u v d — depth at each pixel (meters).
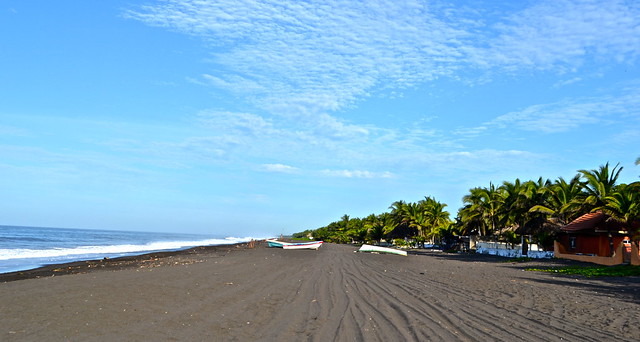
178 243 103.62
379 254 51.09
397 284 18.20
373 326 9.55
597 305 13.79
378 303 12.77
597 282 21.59
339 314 10.94
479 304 13.08
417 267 30.67
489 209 62.62
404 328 9.38
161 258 39.09
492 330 9.37
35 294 13.70
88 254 47.81
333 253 50.00
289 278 19.55
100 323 9.49
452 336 8.70
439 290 16.48
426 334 8.83
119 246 72.69
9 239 82.62
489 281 21.11
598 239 38.88
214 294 14.11
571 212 45.97
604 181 41.84
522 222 49.00
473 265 35.84
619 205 35.03
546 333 9.24
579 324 10.41
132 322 9.63
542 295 15.95
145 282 16.97
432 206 87.69
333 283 17.81
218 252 52.88
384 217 113.25
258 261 31.97
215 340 8.26
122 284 16.28
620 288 19.08
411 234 92.44
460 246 69.88
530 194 48.50
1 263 34.38
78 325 9.28
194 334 8.69
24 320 9.76
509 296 15.34
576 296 15.97
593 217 41.09
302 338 8.48
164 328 9.13
